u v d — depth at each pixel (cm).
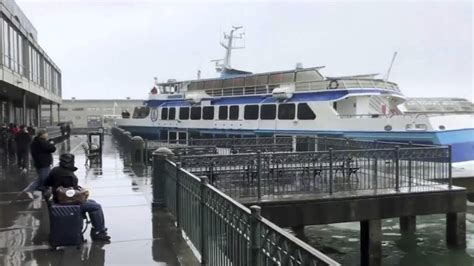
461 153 1983
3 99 3466
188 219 760
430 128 1969
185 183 784
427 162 1283
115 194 1200
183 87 3456
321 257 290
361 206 1055
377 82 2505
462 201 1130
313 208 1023
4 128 2455
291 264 338
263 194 1066
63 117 8781
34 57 3672
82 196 752
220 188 1105
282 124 2586
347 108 2441
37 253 696
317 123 2408
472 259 1091
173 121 3378
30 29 4175
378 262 1066
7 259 668
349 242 1238
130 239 769
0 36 2266
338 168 1201
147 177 1541
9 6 2894
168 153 1027
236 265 487
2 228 848
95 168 1812
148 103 3716
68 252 700
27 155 1784
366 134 2183
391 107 2588
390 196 1077
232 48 3772
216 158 1093
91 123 8925
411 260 1088
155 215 941
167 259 665
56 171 757
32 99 4431
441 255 1113
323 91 2414
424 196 1102
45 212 986
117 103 9181
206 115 3111
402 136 2053
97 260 663
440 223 1404
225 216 534
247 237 448
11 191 1259
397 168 1130
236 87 2989
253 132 2755
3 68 2306
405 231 1301
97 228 762
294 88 2594
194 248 710
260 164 1072
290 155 1148
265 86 2781
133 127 3806
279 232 361
